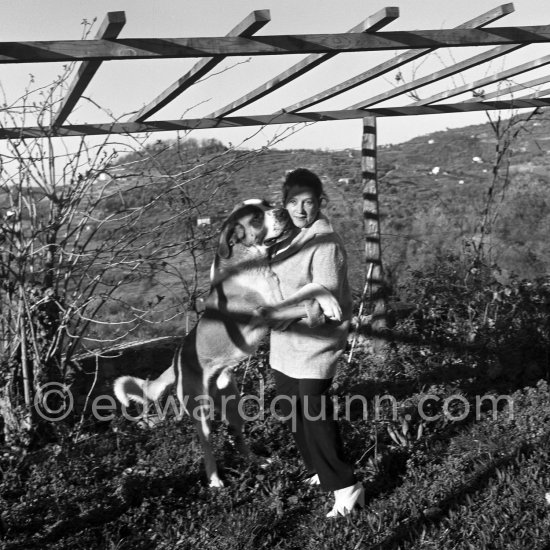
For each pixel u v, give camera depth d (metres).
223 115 6.48
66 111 5.55
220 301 5.14
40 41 3.79
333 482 4.46
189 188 6.19
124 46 3.91
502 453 5.16
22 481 5.19
